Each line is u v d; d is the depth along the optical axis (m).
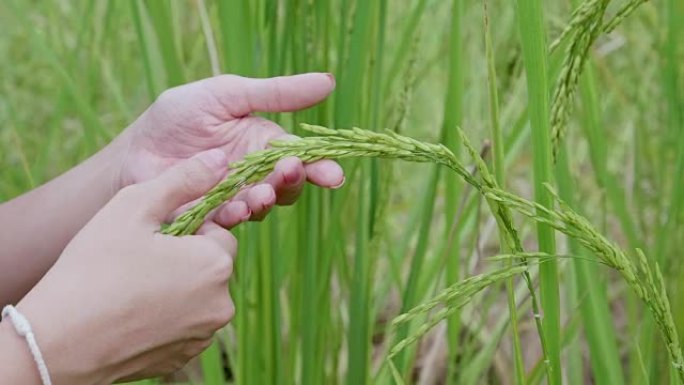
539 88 0.90
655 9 1.37
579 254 1.04
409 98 1.15
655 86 1.39
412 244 1.69
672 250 1.21
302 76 1.00
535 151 0.91
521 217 1.54
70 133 1.82
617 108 1.57
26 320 0.86
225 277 0.90
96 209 1.09
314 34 1.11
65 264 0.89
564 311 1.32
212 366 1.16
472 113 1.40
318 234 1.13
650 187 1.44
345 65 1.09
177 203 0.92
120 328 0.88
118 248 0.89
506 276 0.87
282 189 0.95
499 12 1.37
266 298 1.14
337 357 1.24
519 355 0.94
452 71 1.13
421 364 1.54
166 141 1.04
